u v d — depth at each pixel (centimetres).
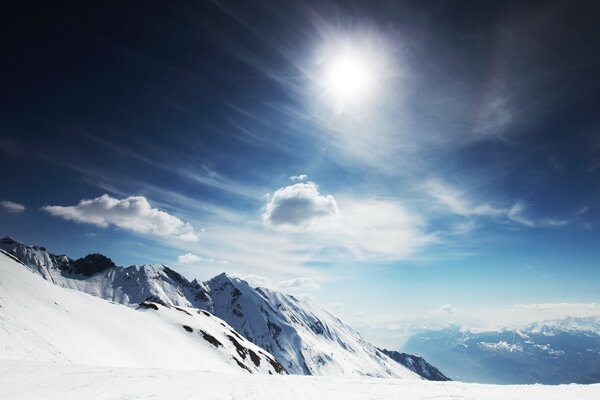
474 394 2642
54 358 4425
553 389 2894
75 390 2306
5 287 6159
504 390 2852
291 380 3144
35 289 6950
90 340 6088
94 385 2461
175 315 11688
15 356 3762
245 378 3150
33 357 4050
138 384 2578
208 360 9156
